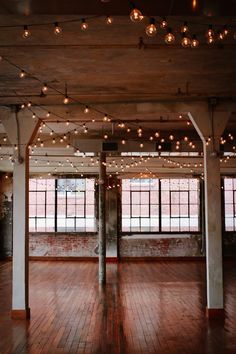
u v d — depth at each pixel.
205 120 8.00
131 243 17.78
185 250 17.78
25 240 8.09
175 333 6.85
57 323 7.53
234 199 18.05
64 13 3.94
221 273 7.86
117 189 17.83
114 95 7.54
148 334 6.80
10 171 17.66
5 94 7.40
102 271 11.94
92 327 7.25
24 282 7.98
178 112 8.02
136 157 12.96
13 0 3.65
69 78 6.51
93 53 5.44
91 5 3.75
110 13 3.95
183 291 10.67
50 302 9.39
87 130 10.49
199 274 13.74
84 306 8.97
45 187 18.30
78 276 13.39
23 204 8.12
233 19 4.52
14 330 7.08
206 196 7.99
